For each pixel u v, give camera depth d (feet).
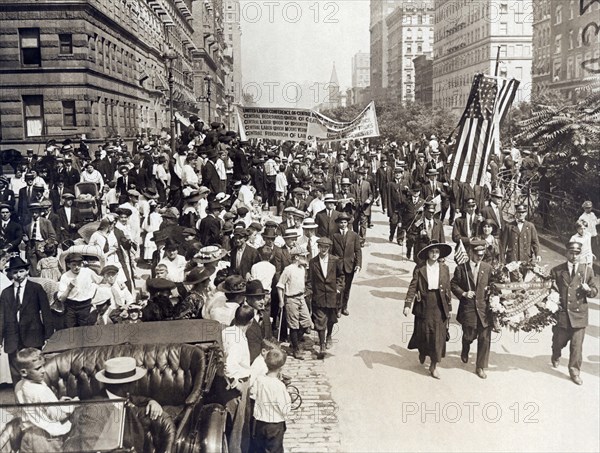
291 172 60.85
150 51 116.67
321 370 33.40
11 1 80.02
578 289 33.06
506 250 40.22
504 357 36.29
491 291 33.30
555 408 31.63
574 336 33.24
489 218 43.29
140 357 23.34
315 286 34.40
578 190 58.03
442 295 32.71
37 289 30.19
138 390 23.12
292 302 34.22
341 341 36.96
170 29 113.19
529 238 39.86
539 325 33.55
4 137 79.87
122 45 100.48
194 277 29.71
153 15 112.88
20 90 81.25
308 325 34.53
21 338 29.94
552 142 59.77
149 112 116.78
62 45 81.87
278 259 35.24
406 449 27.43
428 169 51.80
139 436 21.04
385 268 49.67
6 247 39.93
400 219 55.42
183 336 24.81
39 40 81.41
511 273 33.50
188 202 48.49
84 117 82.28
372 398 30.81
